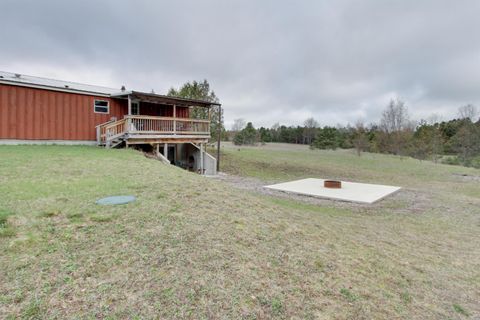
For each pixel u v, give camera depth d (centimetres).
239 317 219
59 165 655
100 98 1261
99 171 627
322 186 1080
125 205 400
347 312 253
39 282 222
